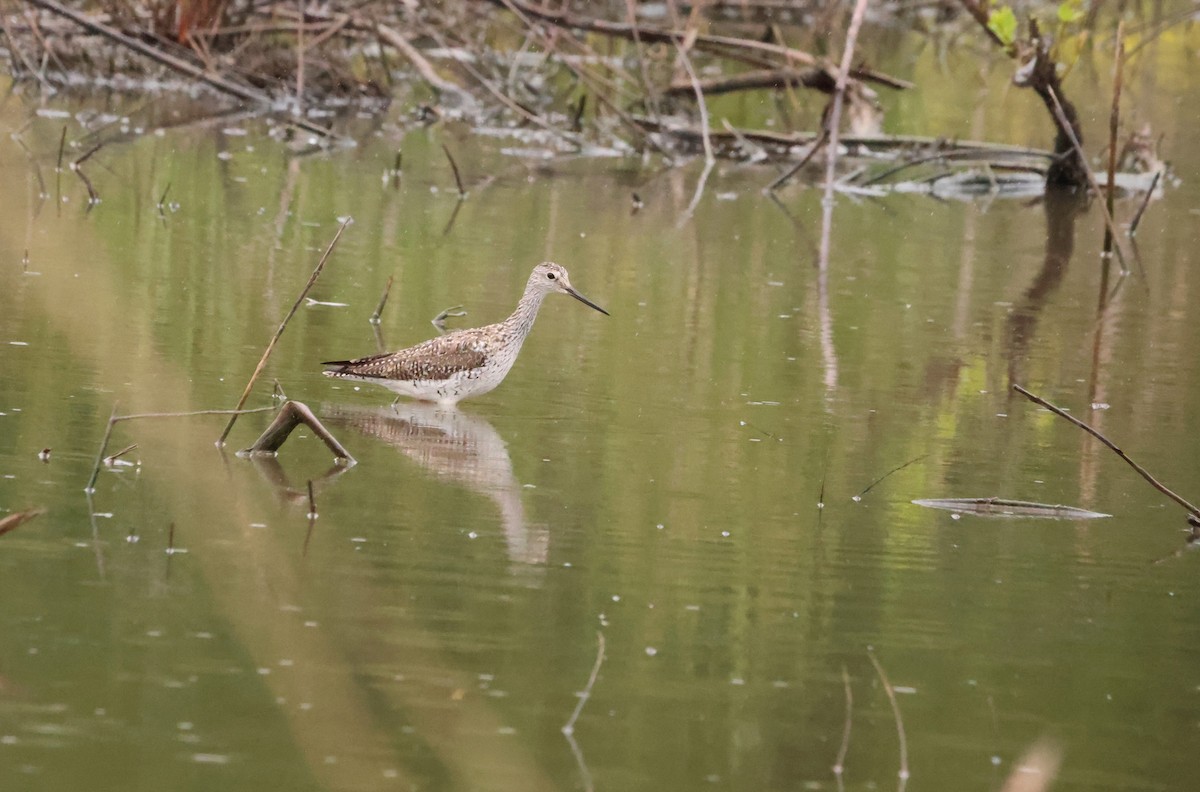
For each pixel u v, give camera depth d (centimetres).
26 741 784
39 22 3133
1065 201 2756
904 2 4541
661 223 2359
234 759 780
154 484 1155
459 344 1404
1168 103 3641
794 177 2873
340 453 1245
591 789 778
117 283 1747
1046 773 809
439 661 898
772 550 1105
